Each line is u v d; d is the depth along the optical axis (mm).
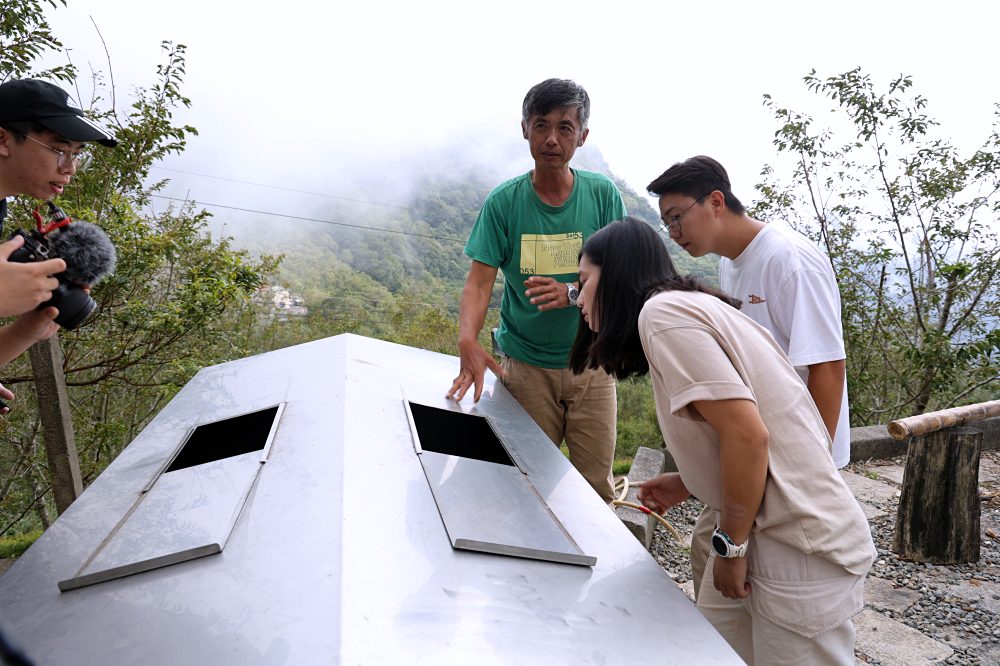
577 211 2562
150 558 1257
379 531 1288
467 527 1369
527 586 1254
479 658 1013
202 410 2160
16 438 5492
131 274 4320
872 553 1454
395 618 1053
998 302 6656
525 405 2750
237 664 965
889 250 6969
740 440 1274
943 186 6793
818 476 1402
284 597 1096
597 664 1072
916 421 3465
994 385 6742
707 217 1925
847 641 1474
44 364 3361
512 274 2627
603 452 2793
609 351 1521
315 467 1537
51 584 1236
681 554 3895
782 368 1440
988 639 2941
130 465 1782
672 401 1323
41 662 1027
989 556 3756
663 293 1406
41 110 1627
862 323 7199
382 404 1986
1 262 1444
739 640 1729
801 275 1809
